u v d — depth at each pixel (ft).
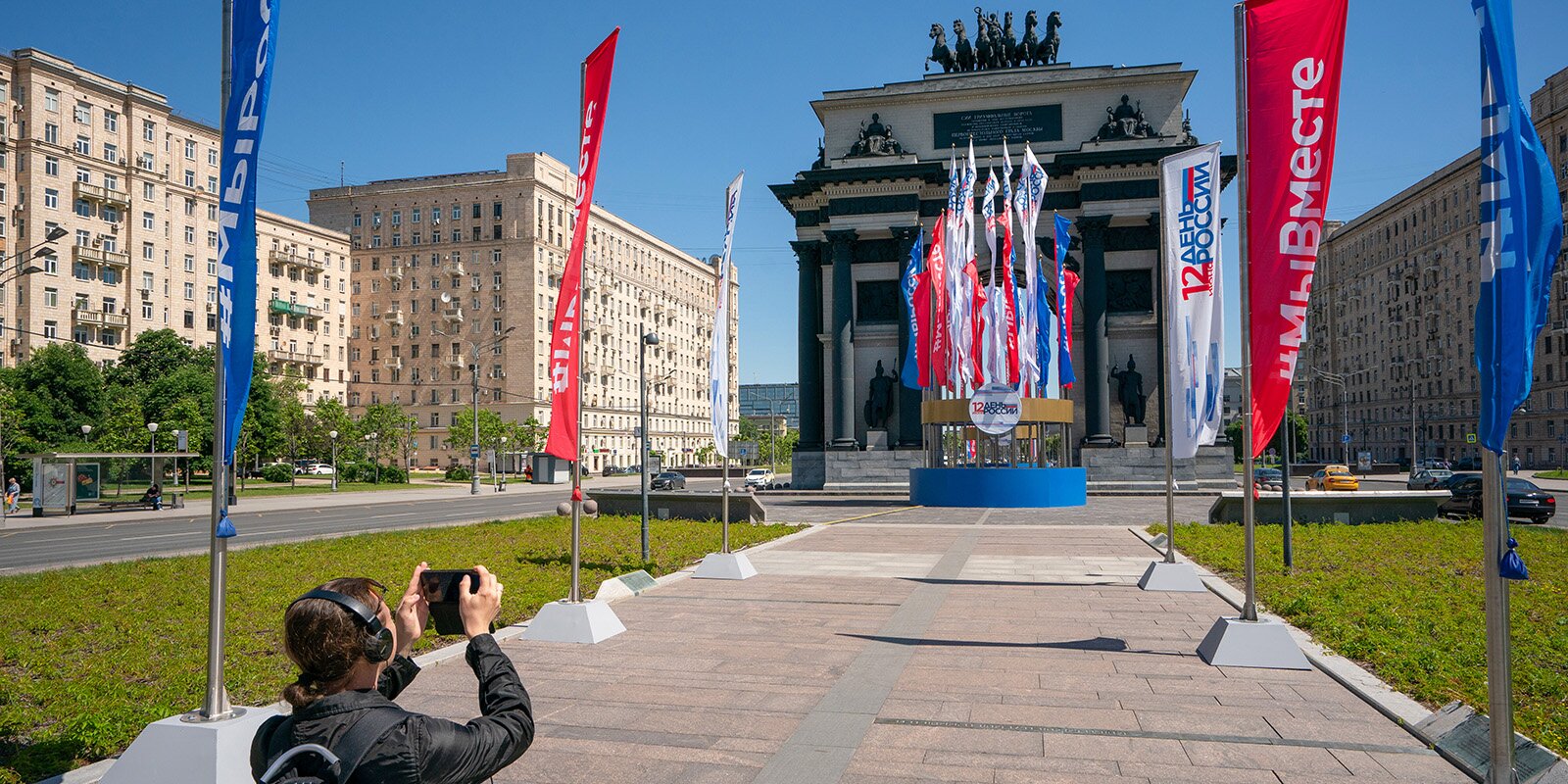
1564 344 298.97
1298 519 92.58
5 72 255.29
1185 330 51.24
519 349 343.46
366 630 9.48
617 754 23.70
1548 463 306.55
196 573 59.82
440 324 353.92
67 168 264.11
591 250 372.38
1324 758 23.31
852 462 184.44
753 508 101.65
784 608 45.93
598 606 38.96
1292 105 35.86
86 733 25.17
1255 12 36.40
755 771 22.41
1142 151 177.47
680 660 34.37
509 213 345.92
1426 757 23.39
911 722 26.40
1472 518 102.17
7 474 210.79
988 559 66.90
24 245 255.70
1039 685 30.50
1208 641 34.68
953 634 39.11
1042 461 128.57
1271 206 36.29
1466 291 337.52
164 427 225.35
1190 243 50.72
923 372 133.39
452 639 37.68
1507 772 20.16
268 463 308.19
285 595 50.75
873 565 63.05
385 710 9.27
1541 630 39.11
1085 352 180.55
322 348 351.05
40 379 234.38
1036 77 188.96
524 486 269.03
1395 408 390.01
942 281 122.62
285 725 9.38
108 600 49.75
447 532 90.12
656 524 97.04
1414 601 45.91
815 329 198.39
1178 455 52.31
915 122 193.26
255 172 22.98
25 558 80.12
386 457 330.34
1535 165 20.12
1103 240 182.91
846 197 192.54
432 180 355.36
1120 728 25.72
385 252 361.30
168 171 291.17
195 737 20.24
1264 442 35.55
